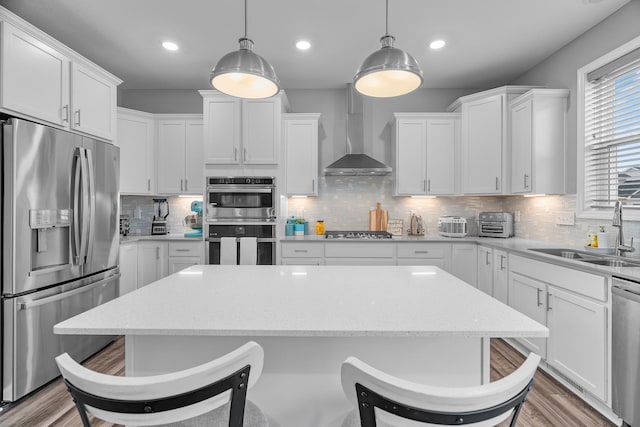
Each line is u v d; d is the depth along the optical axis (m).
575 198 2.92
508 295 2.87
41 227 2.09
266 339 1.20
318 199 4.20
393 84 1.71
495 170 3.45
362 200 4.19
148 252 3.63
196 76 3.83
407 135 3.84
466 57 3.34
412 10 2.58
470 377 1.19
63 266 2.25
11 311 1.97
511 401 0.71
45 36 2.20
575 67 2.97
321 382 1.20
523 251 2.62
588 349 1.99
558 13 2.60
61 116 2.35
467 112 3.65
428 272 1.89
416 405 0.68
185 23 2.77
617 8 2.53
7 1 2.47
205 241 3.63
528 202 3.56
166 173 3.93
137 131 3.81
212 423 0.96
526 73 3.66
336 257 3.60
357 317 1.12
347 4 2.52
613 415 1.87
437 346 1.19
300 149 3.85
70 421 1.87
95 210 2.56
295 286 1.57
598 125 2.80
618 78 2.60
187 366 1.20
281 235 3.72
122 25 2.80
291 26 2.81
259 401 1.21
